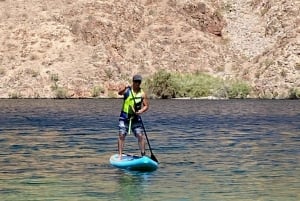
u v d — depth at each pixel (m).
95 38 109.00
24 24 110.81
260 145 31.98
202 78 104.00
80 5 114.00
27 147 30.61
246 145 31.95
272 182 20.72
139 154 27.88
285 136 37.19
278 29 119.12
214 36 120.00
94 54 105.75
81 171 22.86
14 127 43.25
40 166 24.06
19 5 115.56
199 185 20.20
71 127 43.19
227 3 127.38
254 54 115.50
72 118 52.44
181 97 100.31
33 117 53.66
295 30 110.75
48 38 107.88
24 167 23.80
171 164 24.77
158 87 100.31
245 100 92.44
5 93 98.75
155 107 72.12
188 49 114.06
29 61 104.19
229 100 92.88
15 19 112.19
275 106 74.94
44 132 39.25
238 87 101.56
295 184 20.38
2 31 110.12
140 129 24.34
